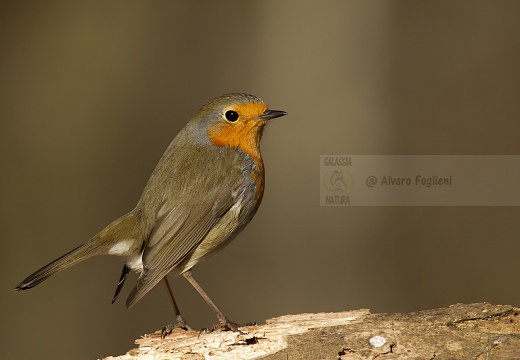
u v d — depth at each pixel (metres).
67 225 12.71
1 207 12.87
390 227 12.84
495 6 13.90
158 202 7.34
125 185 12.87
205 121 7.69
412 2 13.82
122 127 13.20
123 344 11.93
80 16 13.84
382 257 12.59
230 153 7.64
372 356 5.67
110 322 12.09
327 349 5.82
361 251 12.64
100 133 13.18
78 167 13.02
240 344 6.13
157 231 7.20
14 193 12.94
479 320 6.03
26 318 12.24
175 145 7.78
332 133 13.23
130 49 13.64
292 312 12.10
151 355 6.20
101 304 12.20
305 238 12.74
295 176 13.05
